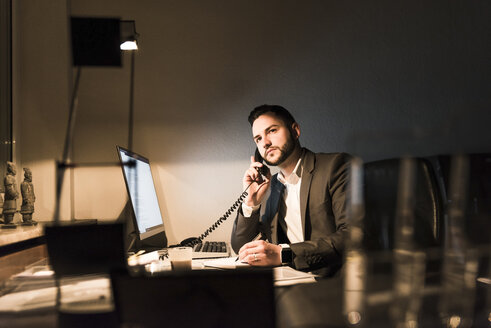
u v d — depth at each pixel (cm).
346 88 254
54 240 99
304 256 141
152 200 210
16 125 214
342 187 172
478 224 57
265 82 253
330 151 252
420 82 255
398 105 254
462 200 57
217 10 254
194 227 247
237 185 249
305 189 178
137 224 161
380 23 256
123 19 247
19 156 217
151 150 246
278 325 63
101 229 100
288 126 194
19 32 221
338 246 144
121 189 239
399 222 52
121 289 67
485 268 54
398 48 256
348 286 51
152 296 66
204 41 252
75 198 235
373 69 255
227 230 247
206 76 251
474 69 256
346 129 253
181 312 66
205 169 249
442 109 254
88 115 242
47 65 223
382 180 52
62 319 77
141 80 247
